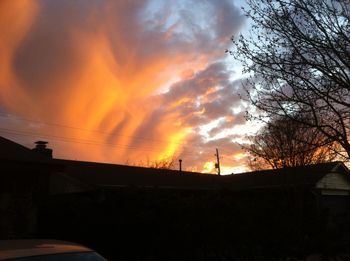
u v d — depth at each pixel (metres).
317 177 20.80
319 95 10.41
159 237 10.74
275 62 10.47
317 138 15.31
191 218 10.89
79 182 20.19
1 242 4.28
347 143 10.61
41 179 14.41
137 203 11.07
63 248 4.26
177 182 24.67
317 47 10.23
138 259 10.90
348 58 10.16
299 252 11.81
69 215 11.95
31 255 3.88
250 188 24.36
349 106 10.38
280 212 13.08
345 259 11.30
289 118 10.95
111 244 11.12
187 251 10.85
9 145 15.16
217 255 11.14
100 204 11.48
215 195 11.80
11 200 13.22
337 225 12.27
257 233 11.77
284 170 20.39
